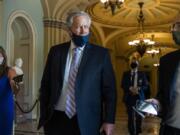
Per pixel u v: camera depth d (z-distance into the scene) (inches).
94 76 124.3
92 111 124.0
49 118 125.6
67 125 123.4
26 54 531.2
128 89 313.6
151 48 921.5
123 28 777.6
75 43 125.8
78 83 123.1
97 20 727.7
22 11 497.7
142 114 122.0
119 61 959.0
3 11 439.2
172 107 117.3
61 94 125.6
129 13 687.7
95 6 617.3
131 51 941.2
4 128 177.8
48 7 527.2
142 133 399.5
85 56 126.3
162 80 121.9
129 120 318.3
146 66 1295.5
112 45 856.3
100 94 126.3
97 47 129.3
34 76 530.3
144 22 746.8
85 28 124.3
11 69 180.4
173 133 117.1
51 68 129.6
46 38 535.5
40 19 544.1
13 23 521.7
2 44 442.9
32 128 394.0
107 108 123.9
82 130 120.4
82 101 122.0
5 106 177.2
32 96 523.8
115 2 474.9
